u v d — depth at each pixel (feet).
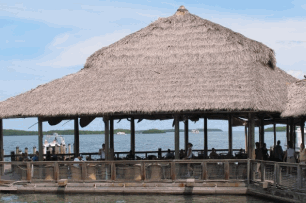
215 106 57.98
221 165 57.82
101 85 66.74
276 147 66.95
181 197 56.59
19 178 62.54
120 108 60.34
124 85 65.41
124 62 71.61
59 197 58.54
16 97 69.97
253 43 72.43
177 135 60.70
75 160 66.49
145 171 58.70
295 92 64.69
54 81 71.72
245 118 86.28
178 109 58.49
